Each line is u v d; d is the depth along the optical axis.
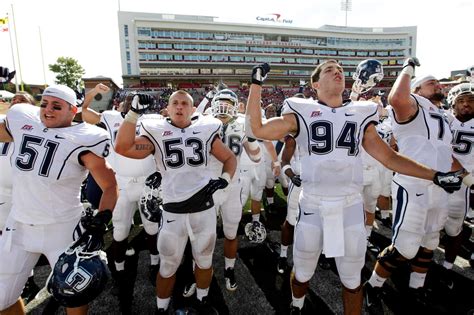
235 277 3.09
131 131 2.07
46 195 1.90
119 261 3.10
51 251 1.95
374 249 3.67
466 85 3.15
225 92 3.15
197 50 52.50
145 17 51.31
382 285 2.86
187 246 3.56
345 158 1.92
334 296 2.78
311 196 2.00
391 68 60.75
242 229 4.36
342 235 1.89
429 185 2.50
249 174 3.83
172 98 2.31
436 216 2.57
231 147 2.98
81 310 1.94
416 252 2.50
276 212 5.06
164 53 51.41
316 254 2.07
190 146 2.28
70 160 1.91
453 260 3.10
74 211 2.04
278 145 5.00
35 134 1.91
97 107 33.59
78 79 46.66
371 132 2.03
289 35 56.78
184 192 2.25
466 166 3.14
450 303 2.66
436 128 2.54
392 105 2.50
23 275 1.97
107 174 2.00
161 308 2.41
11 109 2.04
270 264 3.36
